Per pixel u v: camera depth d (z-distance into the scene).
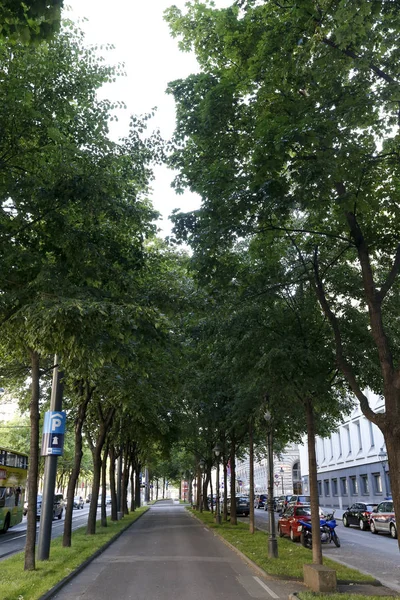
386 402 8.62
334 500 50.75
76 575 12.52
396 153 9.45
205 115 10.91
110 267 10.48
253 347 12.38
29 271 9.71
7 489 27.25
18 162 10.12
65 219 9.98
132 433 30.08
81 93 11.02
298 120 8.78
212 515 38.62
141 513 42.69
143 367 13.55
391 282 9.49
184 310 12.32
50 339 8.88
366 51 8.48
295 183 10.48
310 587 10.49
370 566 14.62
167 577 12.30
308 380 11.73
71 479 17.89
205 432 31.64
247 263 13.90
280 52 9.11
